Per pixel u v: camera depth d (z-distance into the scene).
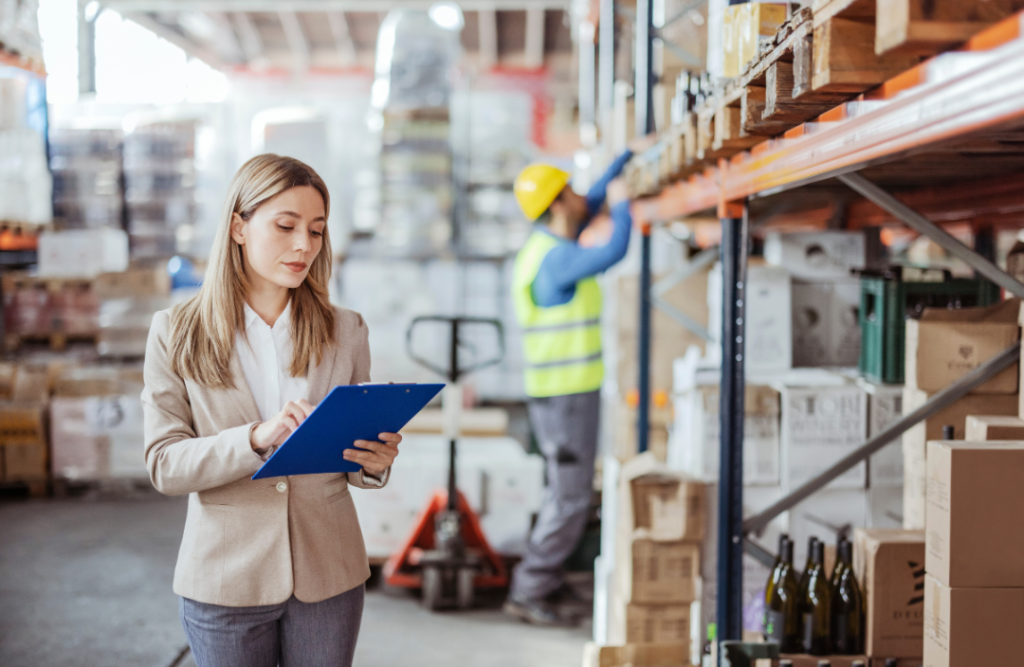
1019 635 1.69
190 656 3.33
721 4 2.56
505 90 11.15
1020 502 1.67
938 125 1.13
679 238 4.91
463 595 3.92
